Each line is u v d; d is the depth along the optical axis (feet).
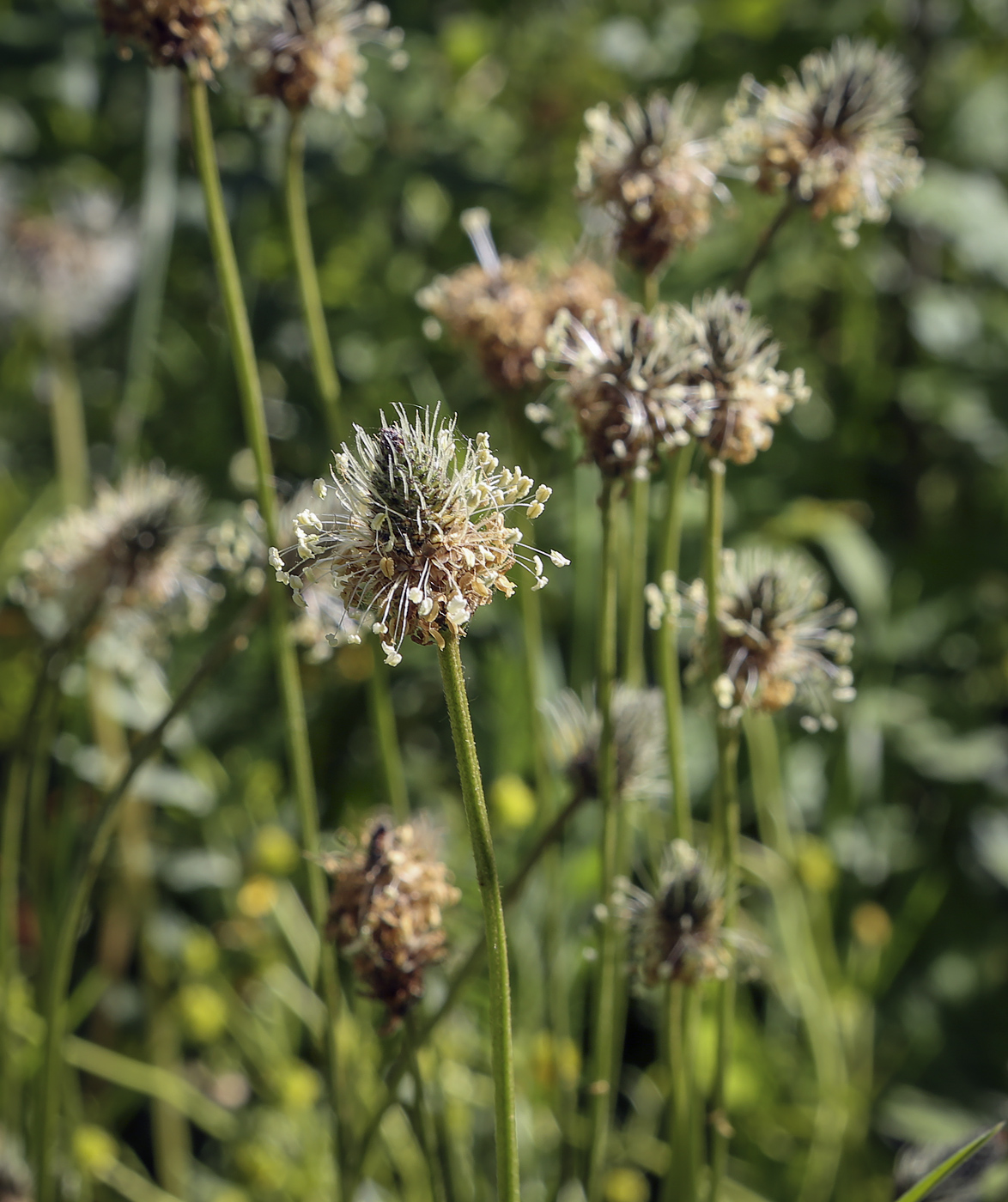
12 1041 1.01
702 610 0.85
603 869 0.85
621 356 0.80
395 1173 1.10
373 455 0.70
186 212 1.26
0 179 1.37
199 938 1.13
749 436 0.81
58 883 1.03
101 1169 1.06
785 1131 1.12
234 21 0.89
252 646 1.22
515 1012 1.07
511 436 0.95
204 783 1.15
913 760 1.29
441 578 0.69
